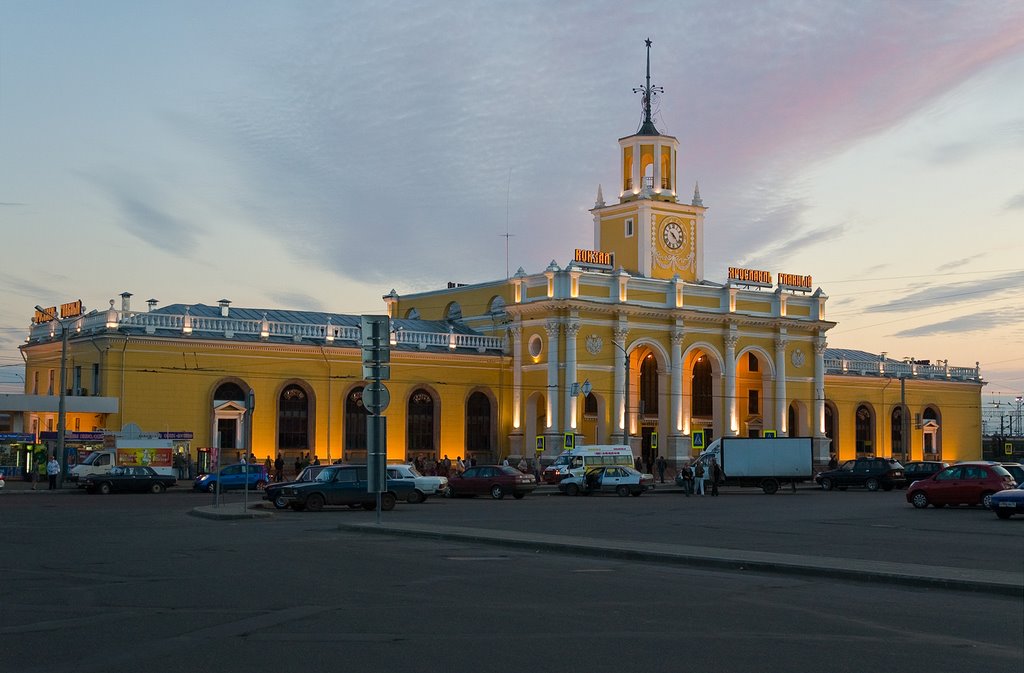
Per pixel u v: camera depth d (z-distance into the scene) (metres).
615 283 73.88
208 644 12.84
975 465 41.91
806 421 82.62
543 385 72.44
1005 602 16.72
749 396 81.69
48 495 51.12
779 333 80.75
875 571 19.33
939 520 35.31
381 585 18.03
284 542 26.05
